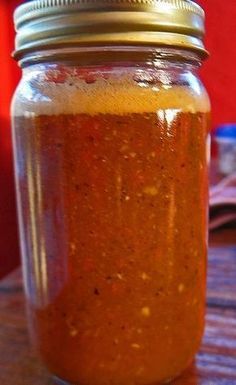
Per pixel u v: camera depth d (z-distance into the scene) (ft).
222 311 0.90
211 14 1.53
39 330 0.70
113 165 0.58
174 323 0.66
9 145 1.30
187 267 0.66
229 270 1.12
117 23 0.54
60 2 0.55
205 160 0.66
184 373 0.71
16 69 1.31
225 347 0.78
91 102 0.58
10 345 0.81
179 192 0.62
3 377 0.72
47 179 0.62
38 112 0.61
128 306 0.63
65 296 0.64
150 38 0.55
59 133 0.59
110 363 0.65
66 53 0.57
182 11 0.57
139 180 0.59
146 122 0.58
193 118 0.62
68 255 0.62
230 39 1.56
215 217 1.48
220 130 1.78
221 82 1.67
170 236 0.63
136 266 0.61
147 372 0.66
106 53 0.57
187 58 0.61
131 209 0.60
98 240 0.60
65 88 0.59
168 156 0.60
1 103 1.26
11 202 1.31
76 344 0.65
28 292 0.71
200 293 0.70
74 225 0.61
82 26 0.54
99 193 0.59
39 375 0.72
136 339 0.64
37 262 0.67
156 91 0.59
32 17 0.58
